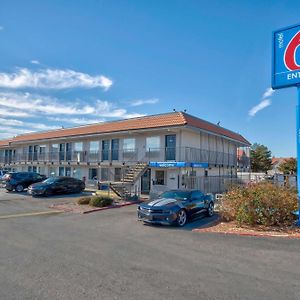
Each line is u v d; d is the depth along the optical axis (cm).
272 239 863
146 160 2597
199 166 2348
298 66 1056
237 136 3419
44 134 3825
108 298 456
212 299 454
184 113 2442
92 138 3136
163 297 461
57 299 453
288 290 489
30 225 1100
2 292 479
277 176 2095
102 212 1474
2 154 4897
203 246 786
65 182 2375
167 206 1106
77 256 686
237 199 1099
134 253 716
